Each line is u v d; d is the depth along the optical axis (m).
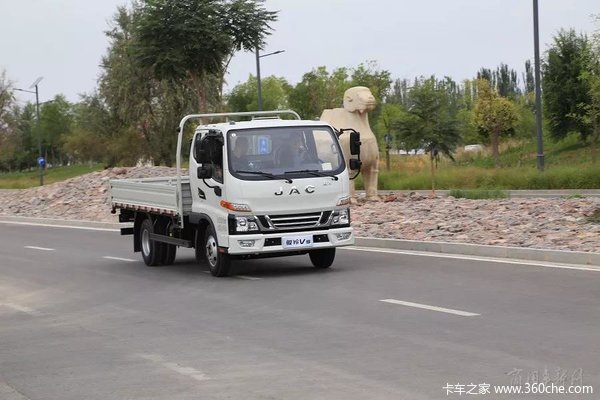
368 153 29.69
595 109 54.91
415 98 58.66
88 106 79.25
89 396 8.31
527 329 10.26
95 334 11.63
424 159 67.75
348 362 9.11
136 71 69.25
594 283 13.39
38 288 16.70
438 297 12.90
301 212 15.75
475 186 42.88
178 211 17.34
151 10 41.16
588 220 19.78
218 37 40.94
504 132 69.75
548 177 40.22
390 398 7.65
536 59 40.78
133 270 18.73
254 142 15.91
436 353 9.28
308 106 70.81
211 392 8.19
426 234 20.80
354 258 18.53
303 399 7.76
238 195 15.55
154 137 71.38
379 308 12.23
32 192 43.59
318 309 12.47
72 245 25.34
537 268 15.37
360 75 69.19
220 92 48.19
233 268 17.84
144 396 8.18
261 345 10.25
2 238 29.09
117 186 20.73
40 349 10.79
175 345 10.55
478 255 17.81
